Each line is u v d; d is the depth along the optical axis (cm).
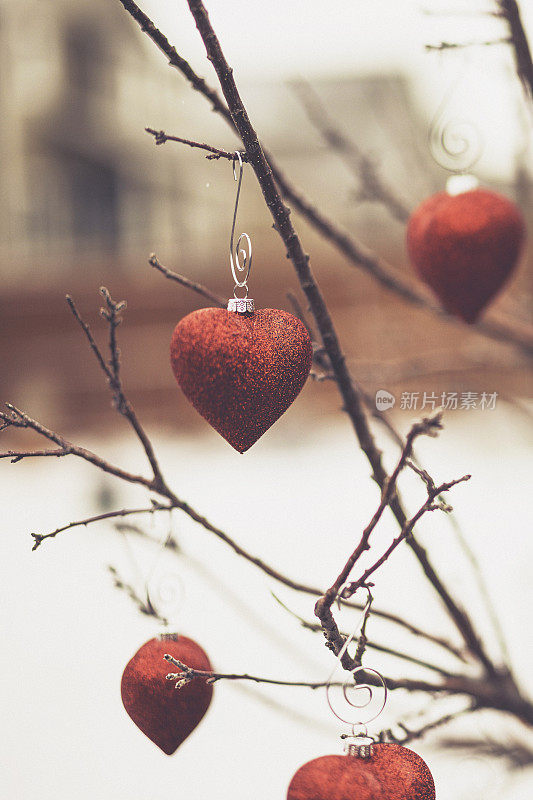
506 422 602
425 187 188
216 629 375
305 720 139
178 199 1219
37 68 1136
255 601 398
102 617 457
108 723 360
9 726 357
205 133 834
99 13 1138
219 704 354
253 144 105
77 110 1164
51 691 381
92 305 893
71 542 546
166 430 874
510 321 203
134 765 326
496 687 127
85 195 1198
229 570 445
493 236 133
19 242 1172
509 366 200
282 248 828
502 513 498
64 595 484
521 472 566
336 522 540
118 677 393
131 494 596
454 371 187
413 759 104
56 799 304
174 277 114
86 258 1190
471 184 136
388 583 353
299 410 811
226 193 1173
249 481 668
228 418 108
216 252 1052
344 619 167
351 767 103
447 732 150
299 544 490
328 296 755
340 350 115
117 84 1193
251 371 106
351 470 688
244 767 311
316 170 1127
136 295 898
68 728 356
